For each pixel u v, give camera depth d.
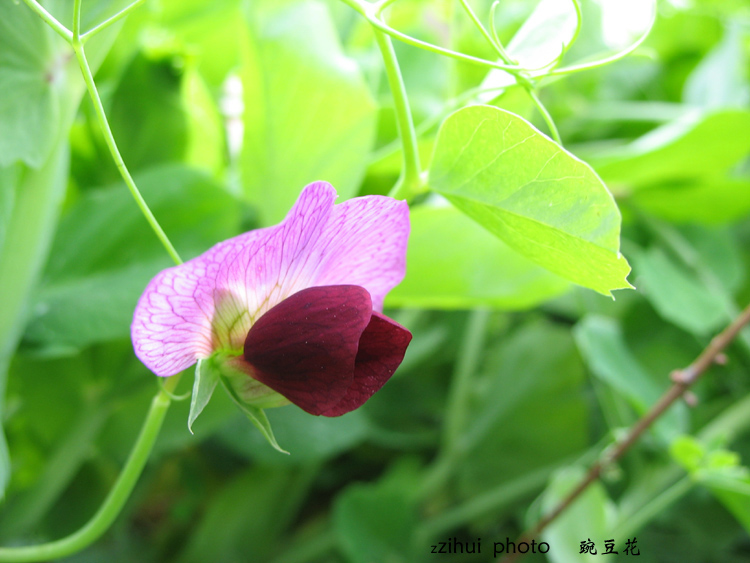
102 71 0.21
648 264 0.22
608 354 0.19
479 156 0.11
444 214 0.15
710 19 0.29
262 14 0.15
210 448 0.24
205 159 0.19
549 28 0.12
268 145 0.15
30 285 0.14
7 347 0.14
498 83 0.13
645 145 0.20
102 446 0.18
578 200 0.10
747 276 0.28
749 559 0.22
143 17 0.21
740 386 0.24
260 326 0.11
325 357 0.11
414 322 0.26
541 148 0.10
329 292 0.11
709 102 0.26
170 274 0.10
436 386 0.27
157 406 0.11
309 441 0.21
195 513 0.24
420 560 0.21
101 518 0.12
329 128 0.15
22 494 0.17
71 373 0.17
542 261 0.11
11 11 0.12
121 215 0.16
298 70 0.15
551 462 0.23
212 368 0.11
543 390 0.24
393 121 0.22
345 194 0.15
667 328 0.24
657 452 0.20
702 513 0.22
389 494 0.21
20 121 0.13
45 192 0.13
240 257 0.10
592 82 0.30
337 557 0.22
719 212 0.24
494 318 0.28
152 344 0.10
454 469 0.24
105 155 0.18
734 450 0.22
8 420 0.17
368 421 0.24
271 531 0.22
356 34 0.25
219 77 0.23
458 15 0.24
